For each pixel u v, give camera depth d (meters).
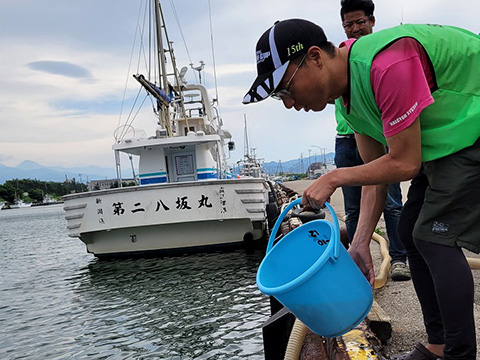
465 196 1.51
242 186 8.40
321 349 2.25
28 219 53.22
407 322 2.61
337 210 9.77
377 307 2.56
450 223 1.55
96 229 8.58
